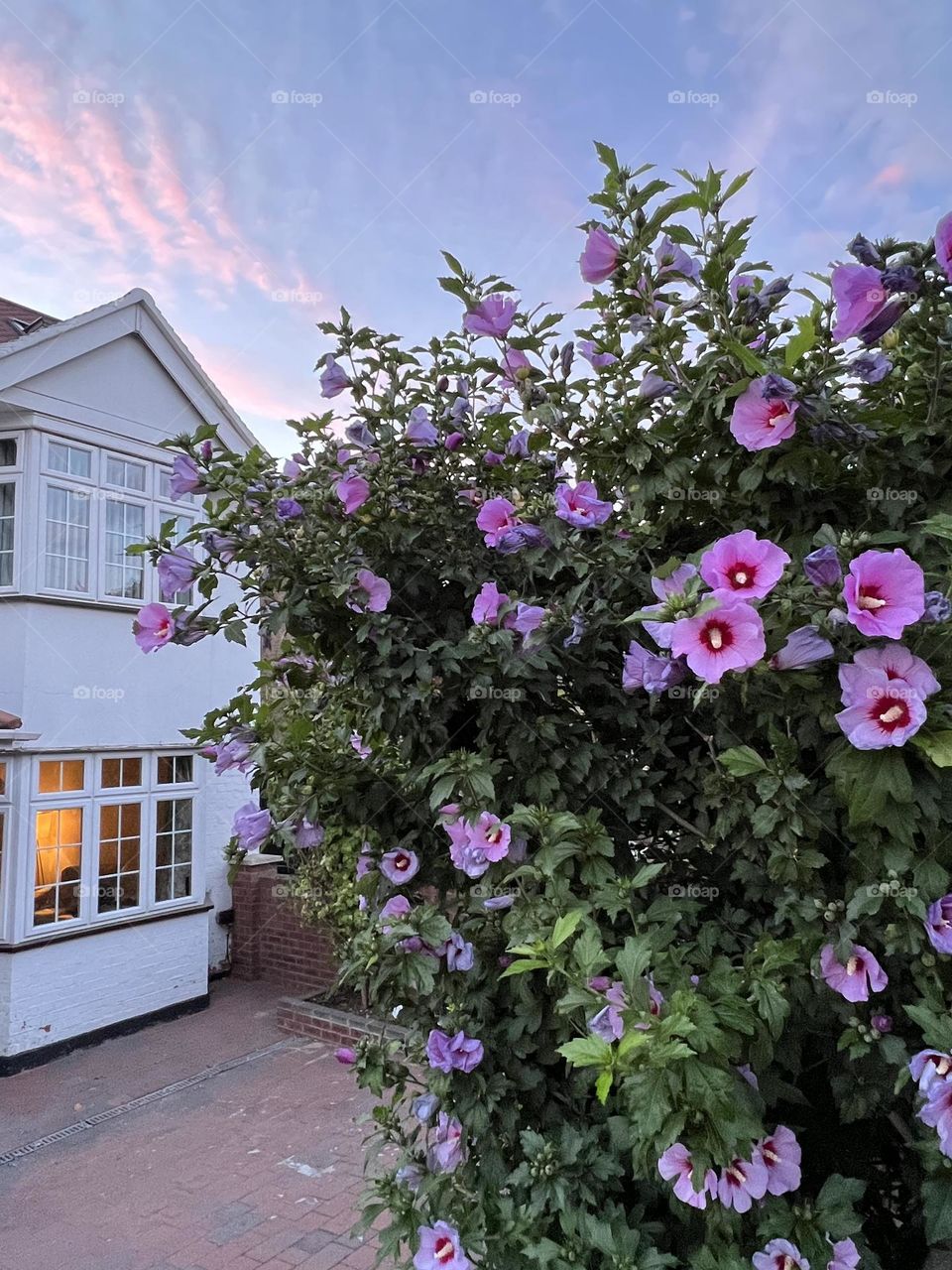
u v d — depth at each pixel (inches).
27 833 266.1
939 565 56.5
